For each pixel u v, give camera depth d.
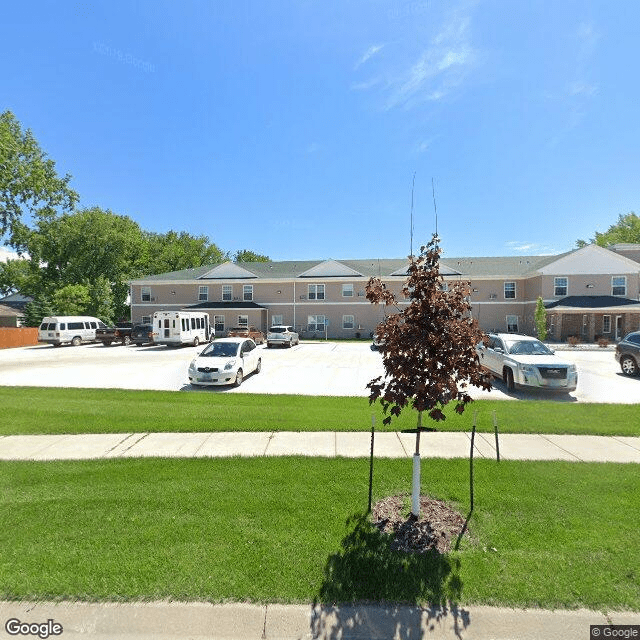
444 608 2.98
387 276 36.38
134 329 28.53
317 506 4.48
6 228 38.09
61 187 42.09
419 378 4.04
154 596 3.07
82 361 19.73
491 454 6.25
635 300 31.11
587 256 32.19
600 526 4.05
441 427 7.72
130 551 3.61
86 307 40.81
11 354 23.50
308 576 3.29
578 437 7.14
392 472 5.48
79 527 4.04
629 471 5.50
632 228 52.72
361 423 7.94
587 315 32.00
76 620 2.88
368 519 4.21
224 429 7.55
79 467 5.71
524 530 3.99
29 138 38.53
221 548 3.66
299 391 11.95
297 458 6.01
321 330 37.75
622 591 3.12
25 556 3.54
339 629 2.81
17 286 44.97
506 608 2.98
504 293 35.41
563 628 2.82
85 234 42.81
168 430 7.50
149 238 62.50
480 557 3.55
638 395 11.34
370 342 32.56
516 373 11.27
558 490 4.90
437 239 4.22
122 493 4.82
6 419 8.25
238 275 38.94
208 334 30.03
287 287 38.22
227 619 2.89
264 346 28.78
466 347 3.96
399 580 3.25
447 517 4.25
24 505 4.52
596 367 17.36
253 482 5.14
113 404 9.73
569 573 3.33
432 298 4.02
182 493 4.81
